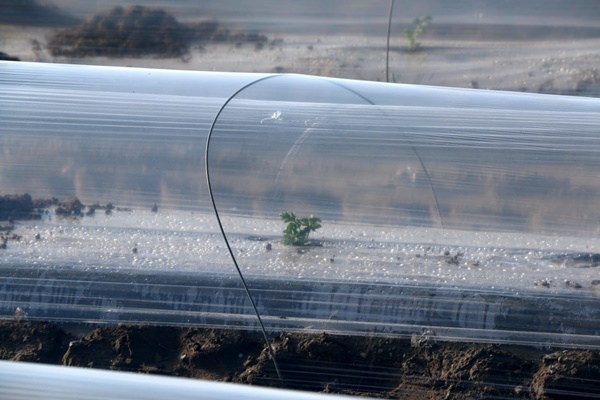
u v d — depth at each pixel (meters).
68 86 4.77
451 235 4.06
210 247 4.08
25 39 8.60
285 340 3.80
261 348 3.83
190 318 3.95
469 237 4.05
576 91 6.89
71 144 4.39
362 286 3.91
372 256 4.00
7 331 3.95
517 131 4.44
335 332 3.85
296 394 2.55
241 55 8.06
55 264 4.10
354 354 3.77
